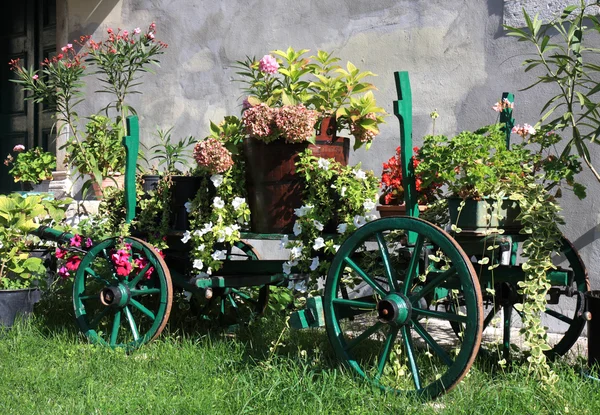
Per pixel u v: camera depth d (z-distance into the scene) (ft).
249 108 15.60
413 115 20.51
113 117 27.86
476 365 13.32
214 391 12.09
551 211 12.53
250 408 11.14
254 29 24.00
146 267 15.62
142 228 16.66
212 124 15.69
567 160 13.80
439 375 11.66
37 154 29.07
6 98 32.19
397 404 11.27
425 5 20.36
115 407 11.38
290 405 11.30
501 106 15.15
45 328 17.04
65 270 17.46
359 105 14.94
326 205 14.25
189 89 25.70
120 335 16.44
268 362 13.17
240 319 17.85
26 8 31.30
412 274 12.19
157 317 15.29
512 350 14.53
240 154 15.34
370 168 21.38
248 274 16.58
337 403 11.34
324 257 14.92
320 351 14.07
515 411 10.85
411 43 20.61
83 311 16.40
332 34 22.21
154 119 26.66
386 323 12.09
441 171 12.48
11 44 31.96
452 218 12.92
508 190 12.74
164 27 26.43
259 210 14.96
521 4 18.49
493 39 19.11
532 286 12.29
